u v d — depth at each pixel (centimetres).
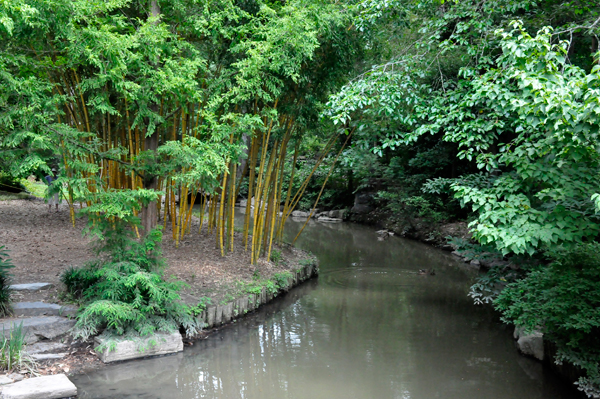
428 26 669
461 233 1246
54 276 626
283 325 641
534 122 371
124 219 511
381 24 819
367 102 592
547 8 680
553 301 485
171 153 547
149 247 537
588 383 428
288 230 1563
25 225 933
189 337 565
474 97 499
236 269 752
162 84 522
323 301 764
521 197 439
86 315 473
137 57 499
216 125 580
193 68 557
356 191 1869
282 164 881
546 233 393
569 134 358
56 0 430
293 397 434
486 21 597
